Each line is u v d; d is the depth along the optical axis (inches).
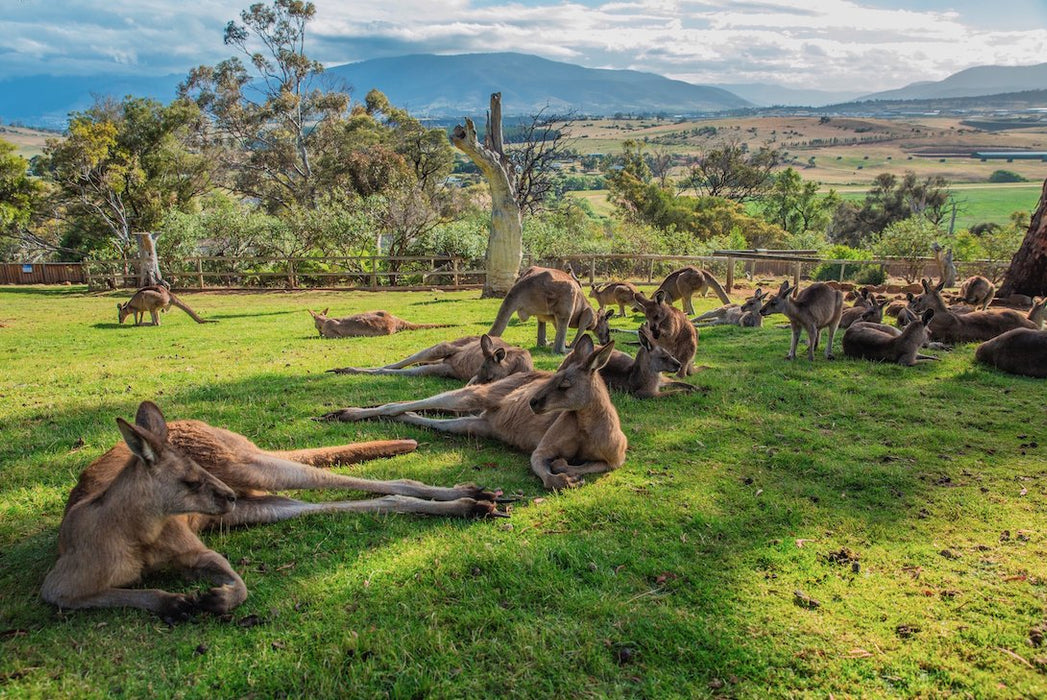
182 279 1182.9
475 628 147.8
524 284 451.5
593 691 130.3
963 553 182.1
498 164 874.1
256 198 2282.2
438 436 271.3
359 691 130.3
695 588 163.9
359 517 195.6
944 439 269.6
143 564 161.2
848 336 429.4
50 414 302.2
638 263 1112.2
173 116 1844.2
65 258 1774.1
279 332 613.3
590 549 179.8
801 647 143.8
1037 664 139.3
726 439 271.0
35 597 159.3
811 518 202.1
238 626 148.9
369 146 2058.3
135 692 130.5
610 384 343.3
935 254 918.4
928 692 132.3
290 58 2212.1
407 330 588.7
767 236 2268.7
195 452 181.9
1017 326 475.5
